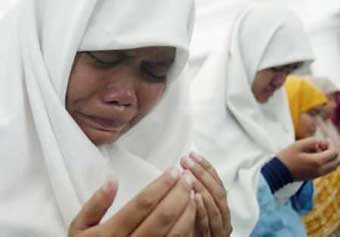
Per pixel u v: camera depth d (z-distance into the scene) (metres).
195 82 1.37
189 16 0.69
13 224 0.58
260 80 1.35
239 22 1.40
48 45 0.63
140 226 0.46
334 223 1.43
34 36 0.64
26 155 0.61
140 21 0.60
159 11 0.62
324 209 1.42
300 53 1.37
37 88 0.62
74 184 0.61
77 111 0.63
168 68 0.66
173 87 0.83
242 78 1.33
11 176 0.60
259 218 1.13
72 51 0.60
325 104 1.84
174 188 0.48
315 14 3.02
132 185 0.71
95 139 0.66
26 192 0.61
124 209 0.46
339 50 2.98
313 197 1.39
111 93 0.61
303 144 1.18
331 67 2.98
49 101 0.61
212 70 1.36
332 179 1.44
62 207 0.61
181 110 0.85
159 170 0.80
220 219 0.61
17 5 0.69
